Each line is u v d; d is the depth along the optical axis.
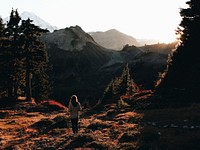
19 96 62.16
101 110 37.94
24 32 55.38
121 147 15.27
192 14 38.72
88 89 164.50
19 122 29.92
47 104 49.50
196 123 20.16
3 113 40.69
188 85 34.34
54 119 27.53
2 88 56.41
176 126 19.50
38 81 78.69
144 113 26.92
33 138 20.25
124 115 28.09
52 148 16.34
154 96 34.59
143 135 17.22
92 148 15.45
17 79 57.47
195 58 37.12
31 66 55.84
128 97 41.97
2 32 55.69
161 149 14.52
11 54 55.22
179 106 28.73
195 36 37.78
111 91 50.22
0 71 55.16
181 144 14.69
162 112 26.02
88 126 22.80
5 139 20.53
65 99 144.12
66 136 19.47
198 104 27.33
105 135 18.84
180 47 39.12
